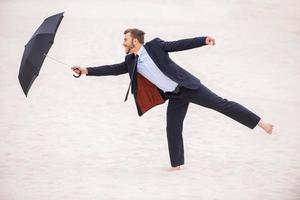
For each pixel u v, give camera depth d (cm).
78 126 1241
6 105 1406
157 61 891
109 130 1214
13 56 1939
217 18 2639
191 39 873
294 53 2012
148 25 2456
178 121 947
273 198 836
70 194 856
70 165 998
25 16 2659
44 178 932
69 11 2781
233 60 1903
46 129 1218
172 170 968
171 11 2795
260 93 1524
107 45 2095
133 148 1097
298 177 930
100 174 952
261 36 2292
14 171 966
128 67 910
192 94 911
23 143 1123
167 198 838
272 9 2852
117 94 1509
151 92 925
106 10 2808
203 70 1769
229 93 1521
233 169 973
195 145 1115
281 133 1191
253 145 1112
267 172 955
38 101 1443
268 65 1844
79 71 930
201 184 899
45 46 899
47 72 1733
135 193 859
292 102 1441
